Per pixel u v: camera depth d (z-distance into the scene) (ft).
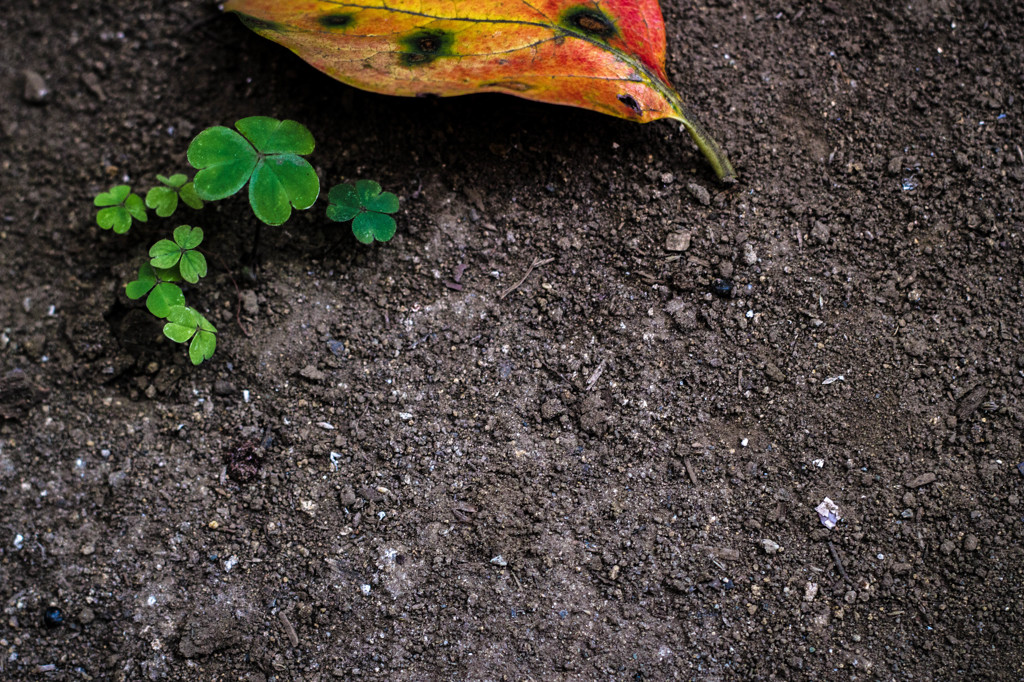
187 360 1.28
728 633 1.21
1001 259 1.25
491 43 1.24
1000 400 1.23
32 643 1.23
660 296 1.27
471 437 1.25
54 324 1.29
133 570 1.24
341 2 1.22
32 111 1.34
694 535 1.23
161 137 1.32
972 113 1.28
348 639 1.22
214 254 1.29
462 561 1.23
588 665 1.21
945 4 1.29
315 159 1.29
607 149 1.29
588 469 1.24
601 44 1.24
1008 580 1.21
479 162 1.29
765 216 1.27
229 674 1.22
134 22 1.34
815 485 1.23
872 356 1.25
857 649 1.21
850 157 1.28
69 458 1.27
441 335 1.27
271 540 1.24
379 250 1.28
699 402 1.25
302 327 1.27
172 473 1.25
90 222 1.30
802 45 1.30
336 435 1.25
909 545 1.22
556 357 1.26
